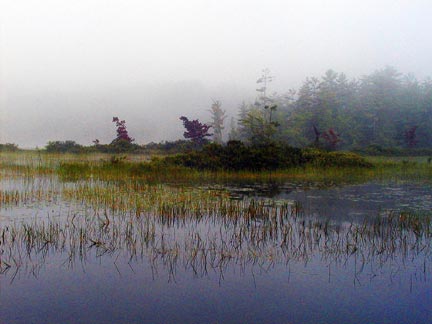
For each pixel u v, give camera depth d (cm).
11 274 633
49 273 639
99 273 641
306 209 1159
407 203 1270
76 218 1011
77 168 1998
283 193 1488
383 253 750
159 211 1074
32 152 3055
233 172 2167
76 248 761
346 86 5162
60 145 3344
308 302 546
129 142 3494
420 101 4800
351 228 932
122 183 1689
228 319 499
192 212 1084
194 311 517
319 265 685
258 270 659
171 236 854
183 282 609
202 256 722
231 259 709
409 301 549
